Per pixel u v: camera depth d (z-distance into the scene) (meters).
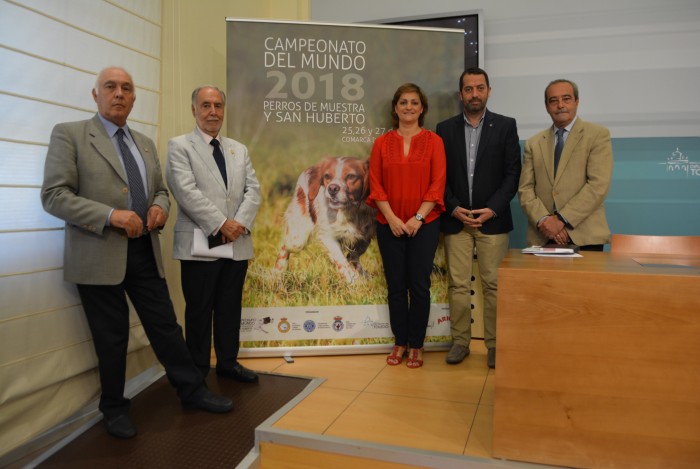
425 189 2.80
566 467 1.68
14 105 1.95
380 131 3.05
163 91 2.78
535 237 2.79
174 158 2.40
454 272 2.92
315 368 2.82
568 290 1.65
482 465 1.73
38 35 2.04
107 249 2.01
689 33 3.05
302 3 3.76
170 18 2.83
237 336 2.67
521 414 1.71
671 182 3.11
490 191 2.84
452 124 2.91
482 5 3.38
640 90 3.14
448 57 3.07
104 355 2.08
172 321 2.26
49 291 2.10
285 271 3.01
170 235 2.85
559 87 2.63
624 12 3.14
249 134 2.96
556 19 3.26
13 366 1.95
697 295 1.54
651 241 2.49
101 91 2.04
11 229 1.95
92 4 2.30
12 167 1.95
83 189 2.01
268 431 1.98
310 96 2.99
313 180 3.01
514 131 2.84
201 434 2.08
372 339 3.05
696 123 3.07
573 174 2.66
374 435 1.96
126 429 2.06
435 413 2.19
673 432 1.58
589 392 1.64
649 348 1.59
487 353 3.05
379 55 3.03
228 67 2.94
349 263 3.04
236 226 2.43
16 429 1.97
